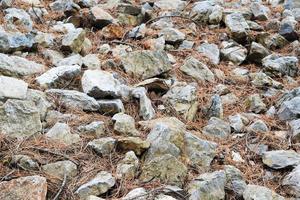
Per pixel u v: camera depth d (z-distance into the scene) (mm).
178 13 8039
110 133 4484
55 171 3811
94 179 3758
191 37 7238
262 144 4785
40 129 4262
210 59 6637
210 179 3900
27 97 4621
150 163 3963
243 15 7930
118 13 7656
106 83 5062
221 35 7371
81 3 7859
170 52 6715
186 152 4332
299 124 5012
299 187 4039
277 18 8250
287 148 4777
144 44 6586
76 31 6238
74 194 3613
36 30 6539
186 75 6055
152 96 5379
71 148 4141
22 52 5855
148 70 5805
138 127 4703
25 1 7562
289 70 6594
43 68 5500
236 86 6129
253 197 3820
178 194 3746
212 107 5281
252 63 6879
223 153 4543
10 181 3516
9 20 6543
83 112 4754
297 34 7520
